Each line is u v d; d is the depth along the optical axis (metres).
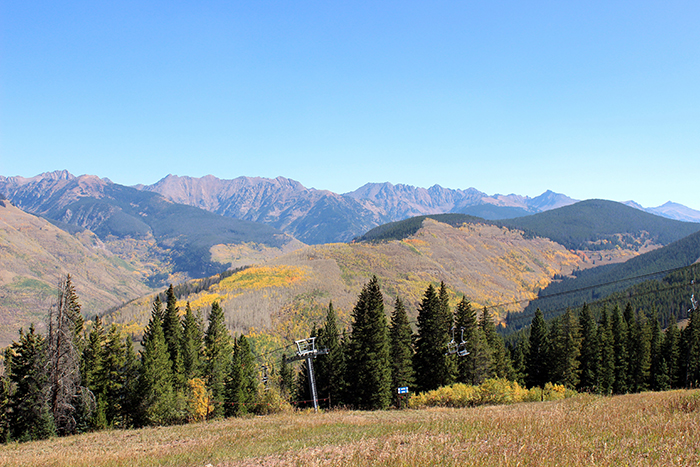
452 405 60.38
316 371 77.81
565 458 17.95
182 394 65.56
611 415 28.17
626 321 100.81
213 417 66.81
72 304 56.75
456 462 18.69
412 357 74.75
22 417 55.19
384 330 69.06
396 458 20.50
